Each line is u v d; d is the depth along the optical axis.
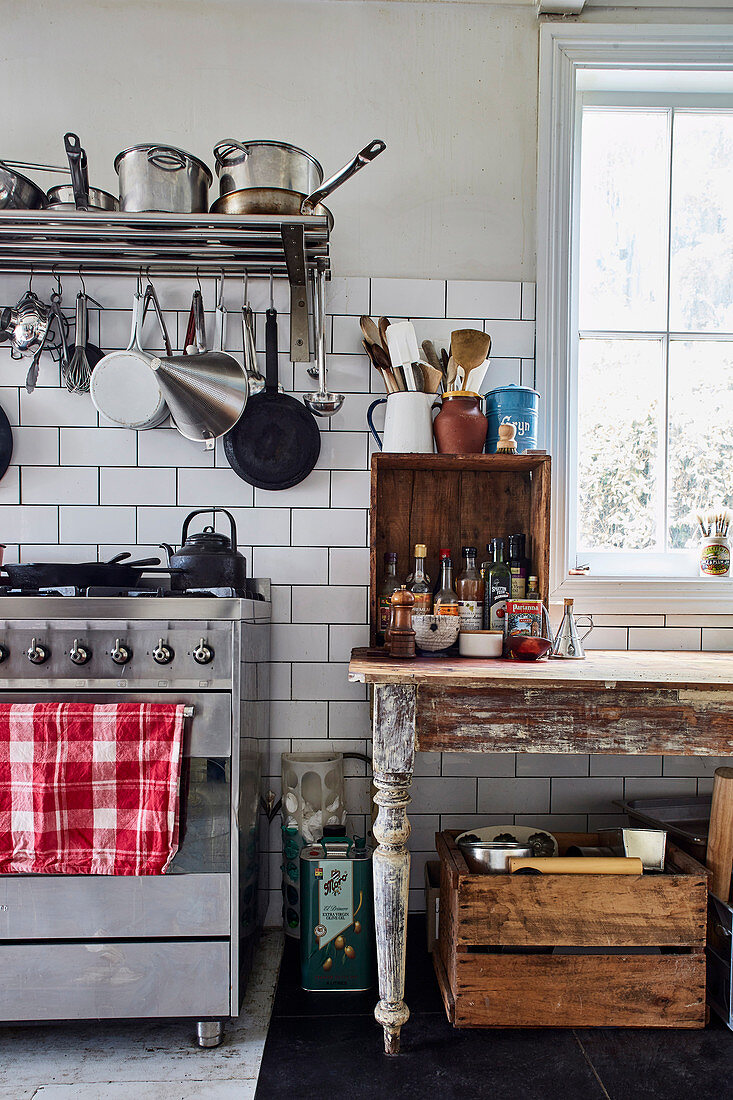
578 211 2.22
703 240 2.24
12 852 1.44
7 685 1.50
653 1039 1.55
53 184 2.12
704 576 2.18
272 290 2.12
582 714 1.45
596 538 2.26
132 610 1.51
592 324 2.26
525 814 2.11
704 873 1.58
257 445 2.06
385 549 2.09
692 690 1.45
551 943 1.54
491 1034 1.57
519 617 1.85
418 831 2.10
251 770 1.69
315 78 2.16
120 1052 1.52
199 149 2.13
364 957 1.73
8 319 1.97
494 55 2.18
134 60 2.13
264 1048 1.52
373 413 2.13
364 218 2.16
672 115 2.26
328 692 2.11
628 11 2.20
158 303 2.05
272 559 2.11
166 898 1.49
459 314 2.16
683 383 2.27
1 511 2.08
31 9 2.12
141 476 2.10
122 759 1.47
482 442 1.96
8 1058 1.49
